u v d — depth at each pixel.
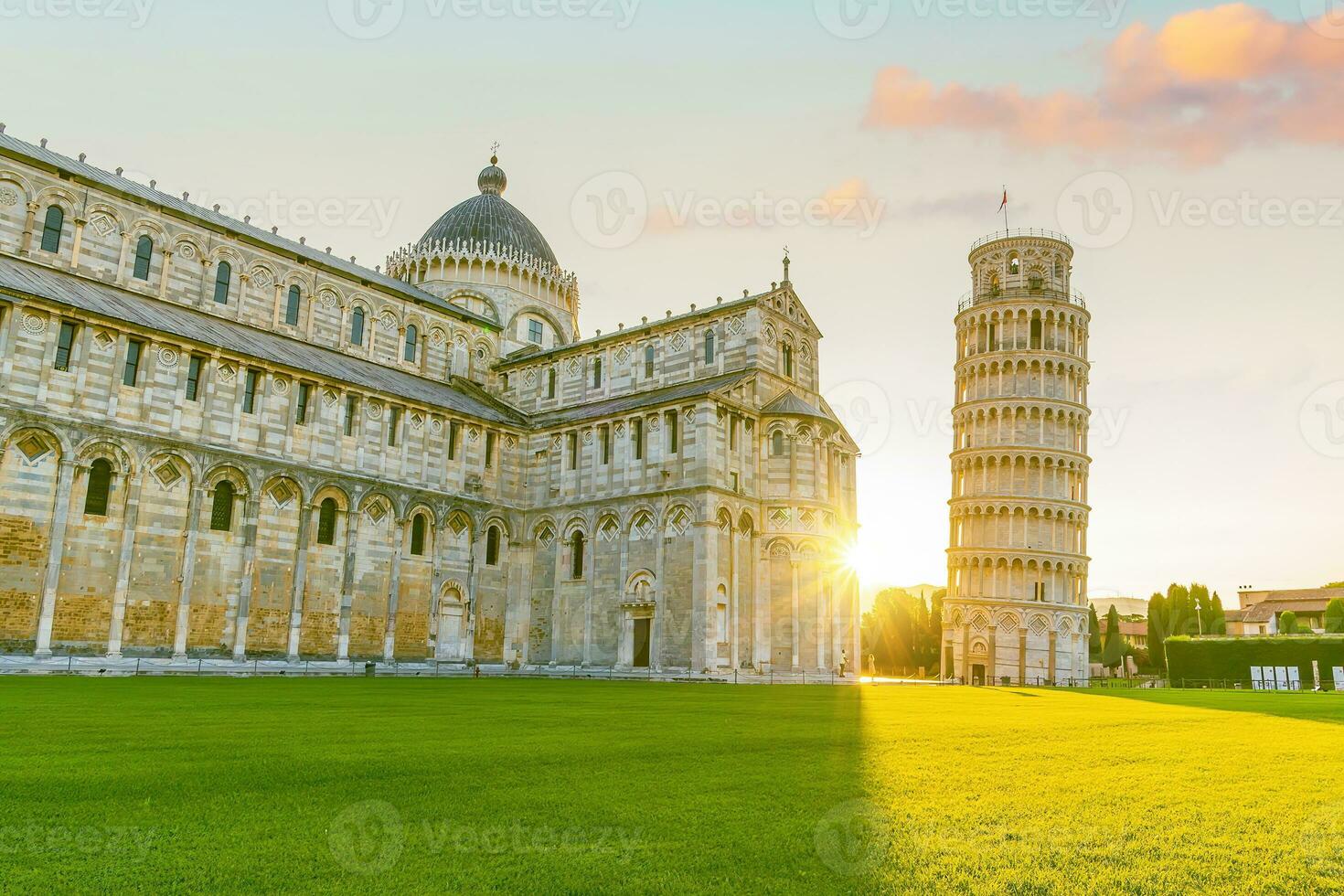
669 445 70.50
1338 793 14.42
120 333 55.44
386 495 67.75
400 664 66.00
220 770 14.55
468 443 75.12
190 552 56.78
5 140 62.03
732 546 69.06
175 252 68.62
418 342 85.38
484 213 98.56
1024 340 120.12
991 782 14.95
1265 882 9.52
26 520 50.94
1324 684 92.31
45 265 61.88
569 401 86.00
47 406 52.00
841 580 75.06
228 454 59.03
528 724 23.20
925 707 35.00
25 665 48.69
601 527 73.00
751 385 73.88
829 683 66.75
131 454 54.91
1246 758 18.72
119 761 15.34
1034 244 123.56
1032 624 110.50
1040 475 115.56
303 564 62.03
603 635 70.94
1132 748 20.28
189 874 9.19
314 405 64.75
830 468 76.69
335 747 17.55
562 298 100.75
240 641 58.53
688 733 21.53
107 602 53.53
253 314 72.94
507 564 76.44
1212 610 157.00
